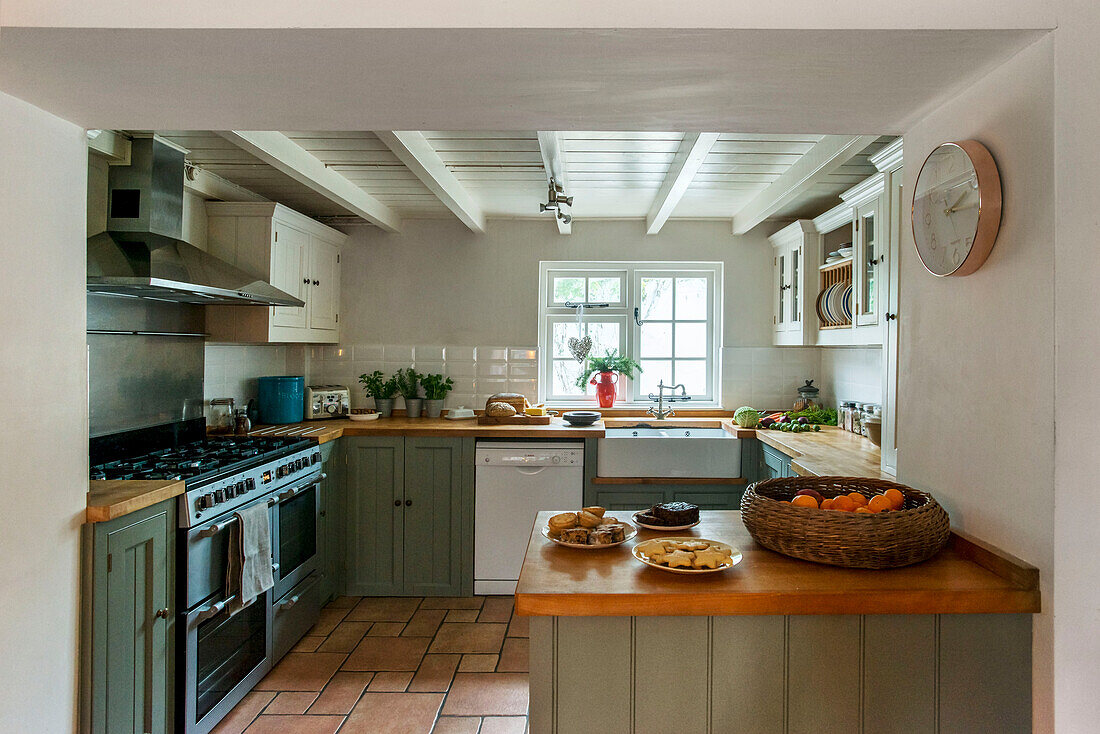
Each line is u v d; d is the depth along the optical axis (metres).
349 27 1.31
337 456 3.82
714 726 1.44
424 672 2.96
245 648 2.73
